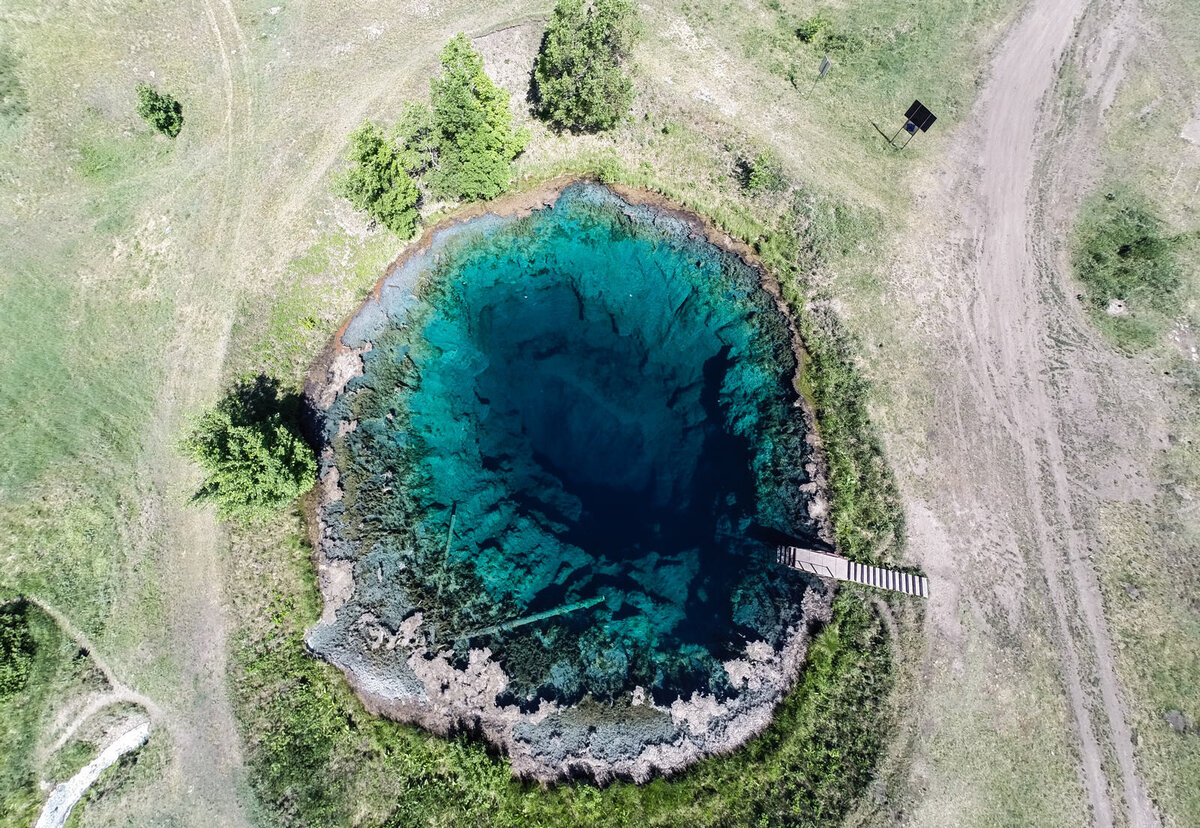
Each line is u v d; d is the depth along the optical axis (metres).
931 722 34.97
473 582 40.12
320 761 35.72
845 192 44.91
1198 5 49.34
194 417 35.81
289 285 43.78
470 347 45.75
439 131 40.44
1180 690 35.00
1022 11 50.34
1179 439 38.88
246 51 48.81
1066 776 34.19
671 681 37.62
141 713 36.44
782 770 34.97
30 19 46.84
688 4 50.91
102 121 45.91
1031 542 37.50
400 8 50.75
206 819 34.94
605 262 46.94
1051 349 41.09
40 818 34.38
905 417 39.81
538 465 44.44
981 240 43.81
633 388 45.66
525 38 49.50
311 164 46.06
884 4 50.97
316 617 38.31
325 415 42.44
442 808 34.53
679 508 43.06
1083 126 46.59
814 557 37.31
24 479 39.00
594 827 34.28
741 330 43.81
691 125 47.34
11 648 35.56
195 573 38.47
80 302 42.62
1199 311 41.28
